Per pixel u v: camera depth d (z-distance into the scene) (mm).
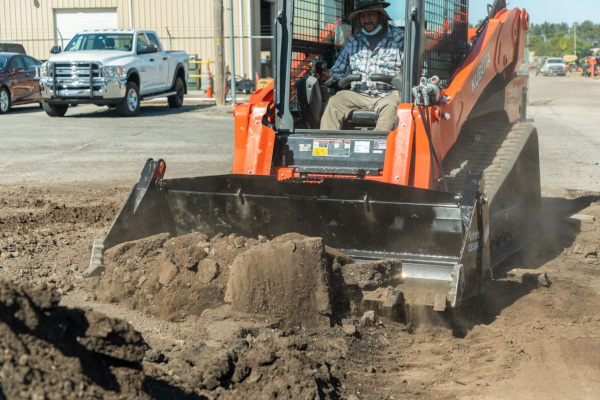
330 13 7473
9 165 12164
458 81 6453
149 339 4500
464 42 7113
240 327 4586
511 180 7605
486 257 5422
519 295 5871
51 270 5984
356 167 6090
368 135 6102
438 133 5875
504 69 7844
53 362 3018
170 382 3771
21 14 33188
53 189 10125
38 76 22125
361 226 5551
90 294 5375
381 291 4961
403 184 5723
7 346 2938
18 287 3107
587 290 6023
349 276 5043
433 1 6320
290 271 4848
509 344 4797
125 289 5211
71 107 23172
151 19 32188
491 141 7430
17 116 20219
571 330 5098
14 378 2881
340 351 4508
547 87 39594
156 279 5137
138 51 20656
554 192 10359
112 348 3256
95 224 7969
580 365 4465
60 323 3178
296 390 3771
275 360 4020
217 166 11969
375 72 6836
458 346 4836
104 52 20141
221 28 24016
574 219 8508
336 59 7207
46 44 33344
